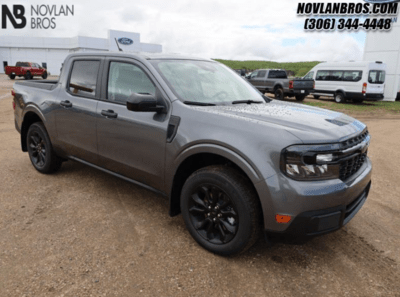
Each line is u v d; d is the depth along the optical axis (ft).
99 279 7.88
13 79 101.09
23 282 7.66
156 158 9.91
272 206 7.68
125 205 12.11
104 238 9.75
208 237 9.21
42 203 12.00
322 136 7.91
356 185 8.45
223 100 10.69
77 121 12.37
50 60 180.04
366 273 8.61
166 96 9.83
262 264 8.80
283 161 7.60
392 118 43.27
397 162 19.84
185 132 9.11
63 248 9.14
